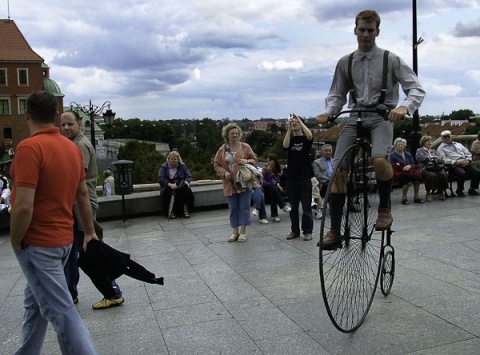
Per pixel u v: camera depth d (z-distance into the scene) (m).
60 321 3.16
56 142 3.25
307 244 7.42
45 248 3.14
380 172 4.08
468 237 7.19
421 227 8.03
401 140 10.66
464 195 11.19
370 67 4.16
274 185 9.62
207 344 4.00
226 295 5.20
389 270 4.86
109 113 24.78
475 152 11.59
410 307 4.52
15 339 4.39
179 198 10.65
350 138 4.21
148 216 11.11
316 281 5.49
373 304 4.64
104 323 4.60
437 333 3.94
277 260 6.56
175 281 5.85
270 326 4.29
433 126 27.98
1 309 5.21
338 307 4.05
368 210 4.33
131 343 4.12
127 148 63.66
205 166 68.44
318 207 9.72
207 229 9.19
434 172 10.67
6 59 72.44
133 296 5.36
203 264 6.58
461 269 5.64
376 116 4.14
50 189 3.15
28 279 3.17
